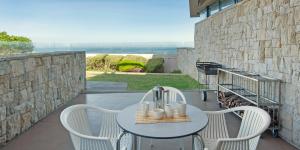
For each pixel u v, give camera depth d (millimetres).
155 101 2480
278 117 3811
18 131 3922
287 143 3578
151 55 14383
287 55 3645
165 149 3326
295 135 3471
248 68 5039
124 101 6289
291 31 3539
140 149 3268
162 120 2270
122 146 2477
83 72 7852
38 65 4688
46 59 5055
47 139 3736
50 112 5223
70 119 2379
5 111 3586
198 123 2203
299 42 3367
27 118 4219
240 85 5457
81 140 2094
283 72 3754
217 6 7848
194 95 7043
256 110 2475
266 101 4078
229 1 6727
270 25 4121
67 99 6297
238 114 4430
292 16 3510
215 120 2801
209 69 6230
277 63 3922
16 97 3891
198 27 9586
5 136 3578
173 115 2375
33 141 3662
